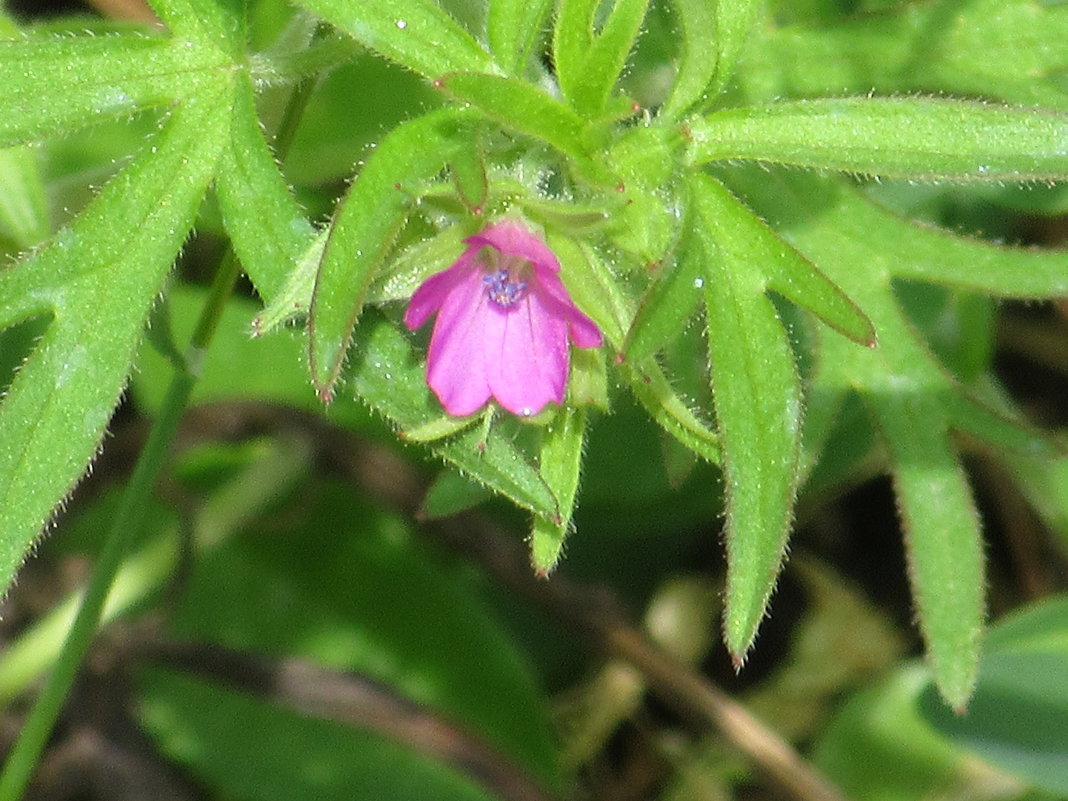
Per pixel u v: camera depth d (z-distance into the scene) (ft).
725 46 0.41
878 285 0.45
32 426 0.41
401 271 0.39
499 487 0.40
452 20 0.40
